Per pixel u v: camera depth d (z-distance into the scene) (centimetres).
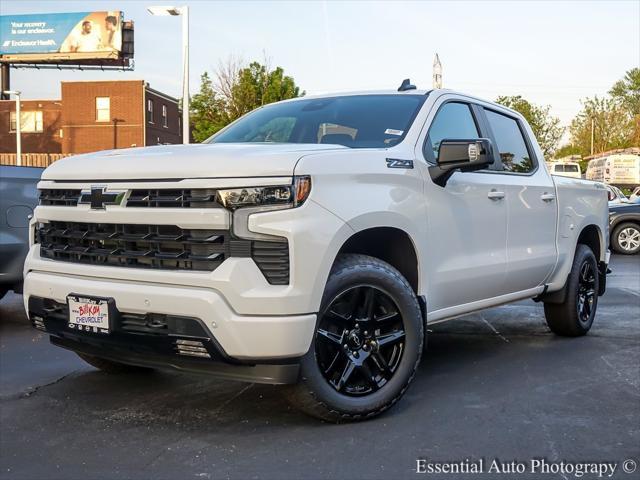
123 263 386
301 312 357
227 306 350
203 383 484
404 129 457
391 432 388
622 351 585
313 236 359
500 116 570
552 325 640
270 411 423
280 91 2700
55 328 418
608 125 6762
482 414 419
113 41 5088
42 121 4788
